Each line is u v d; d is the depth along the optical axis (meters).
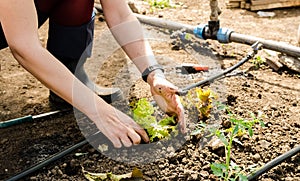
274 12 2.48
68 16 1.54
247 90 1.74
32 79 1.89
